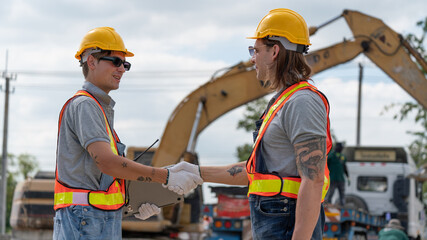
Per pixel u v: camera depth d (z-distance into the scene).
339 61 16.59
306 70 3.52
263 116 3.61
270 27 3.53
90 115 4.03
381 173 15.54
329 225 12.74
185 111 15.42
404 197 15.27
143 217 4.43
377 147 15.71
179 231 13.80
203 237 14.04
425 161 28.11
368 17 16.73
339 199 14.88
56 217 4.16
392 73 16.77
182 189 4.22
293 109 3.32
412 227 15.14
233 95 15.48
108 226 4.14
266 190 3.42
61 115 4.17
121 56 4.38
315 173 3.24
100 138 3.99
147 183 4.41
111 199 4.16
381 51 16.64
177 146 15.31
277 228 3.39
